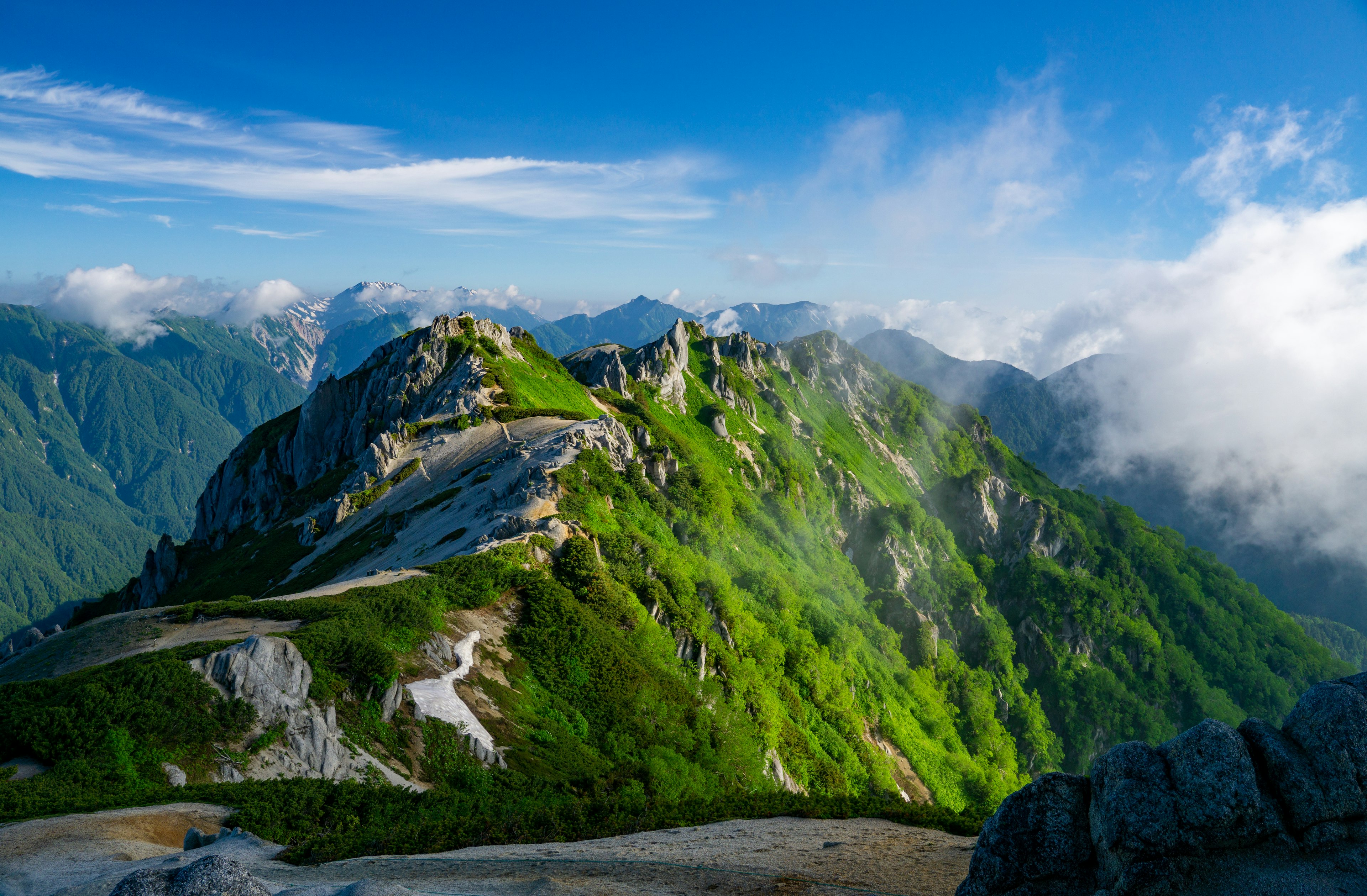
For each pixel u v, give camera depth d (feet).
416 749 182.19
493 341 644.69
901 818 126.31
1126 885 57.11
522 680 234.99
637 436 525.75
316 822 121.80
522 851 100.68
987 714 552.82
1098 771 63.82
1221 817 57.41
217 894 51.70
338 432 620.90
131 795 125.90
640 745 234.58
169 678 159.22
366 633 207.51
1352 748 57.67
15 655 275.59
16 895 80.48
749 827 119.24
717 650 321.93
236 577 450.71
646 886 78.64
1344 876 53.78
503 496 365.81
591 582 296.30
